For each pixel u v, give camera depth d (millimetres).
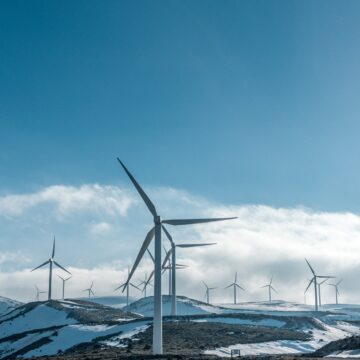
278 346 124562
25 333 173750
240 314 178125
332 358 77188
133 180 103875
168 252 166875
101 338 139000
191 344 123312
